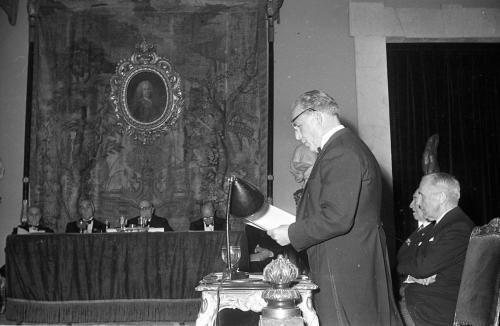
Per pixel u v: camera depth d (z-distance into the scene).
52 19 8.26
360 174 2.09
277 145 8.07
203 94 8.18
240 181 2.31
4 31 8.33
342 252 2.09
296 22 8.40
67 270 4.98
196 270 5.00
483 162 8.68
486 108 8.73
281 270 2.02
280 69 8.27
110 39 8.30
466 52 8.77
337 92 8.25
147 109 8.19
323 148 2.21
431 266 2.71
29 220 7.11
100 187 8.00
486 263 1.96
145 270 5.00
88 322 4.93
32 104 8.02
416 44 8.74
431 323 2.67
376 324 2.05
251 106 8.09
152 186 8.02
